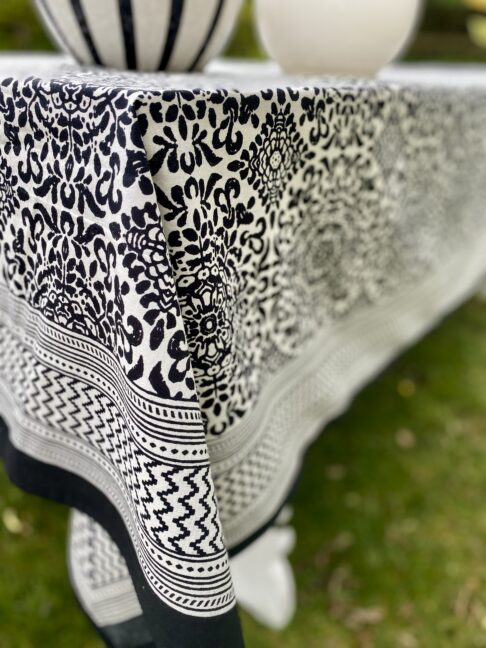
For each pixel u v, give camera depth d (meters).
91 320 0.40
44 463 0.50
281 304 0.56
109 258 0.36
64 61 0.75
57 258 0.41
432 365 1.60
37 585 0.92
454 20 3.96
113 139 0.33
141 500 0.39
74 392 0.45
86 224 0.37
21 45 2.04
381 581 0.98
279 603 0.85
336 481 1.18
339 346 0.78
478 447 1.32
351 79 0.65
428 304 1.04
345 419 1.35
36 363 0.47
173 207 0.36
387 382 1.51
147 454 0.37
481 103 0.94
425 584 0.98
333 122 0.51
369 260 0.76
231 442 0.49
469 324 1.85
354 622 0.91
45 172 0.39
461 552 1.05
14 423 0.51
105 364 0.41
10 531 1.00
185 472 0.38
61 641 0.85
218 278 0.42
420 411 1.42
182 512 0.38
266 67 1.05
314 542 1.04
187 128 0.35
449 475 1.23
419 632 0.91
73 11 0.57
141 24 0.56
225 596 0.40
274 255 0.51
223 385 0.46
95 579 0.61
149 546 0.40
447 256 1.05
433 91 0.74
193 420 0.37
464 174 0.99
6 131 0.40
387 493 1.16
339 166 0.56
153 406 0.36
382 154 0.64
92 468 0.48
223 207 0.40
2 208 0.44
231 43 2.30
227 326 0.44
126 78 0.47
